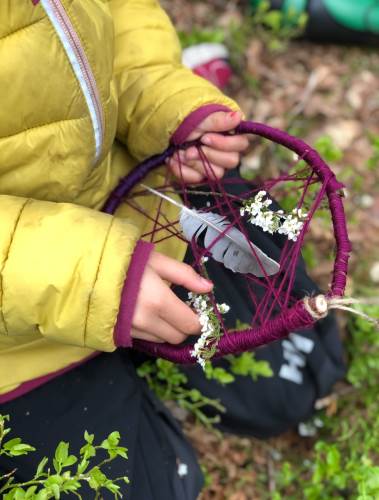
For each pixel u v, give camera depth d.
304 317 0.47
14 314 0.51
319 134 1.13
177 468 0.71
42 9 0.47
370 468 0.66
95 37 0.51
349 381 0.89
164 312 0.52
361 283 1.00
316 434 0.87
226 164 0.65
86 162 0.56
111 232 0.50
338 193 0.56
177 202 0.63
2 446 0.62
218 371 0.72
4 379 0.62
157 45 0.68
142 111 0.65
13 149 0.53
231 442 0.85
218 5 1.21
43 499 0.49
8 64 0.48
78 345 0.53
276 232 0.62
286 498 0.81
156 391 0.77
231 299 0.71
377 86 1.20
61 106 0.52
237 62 1.15
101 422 0.65
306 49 1.22
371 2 1.15
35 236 0.50
